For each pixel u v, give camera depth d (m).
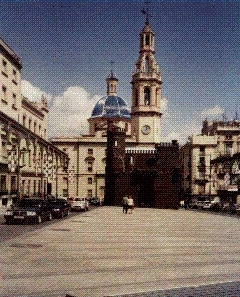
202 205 54.56
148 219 31.08
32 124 59.00
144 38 84.25
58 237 17.70
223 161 51.69
